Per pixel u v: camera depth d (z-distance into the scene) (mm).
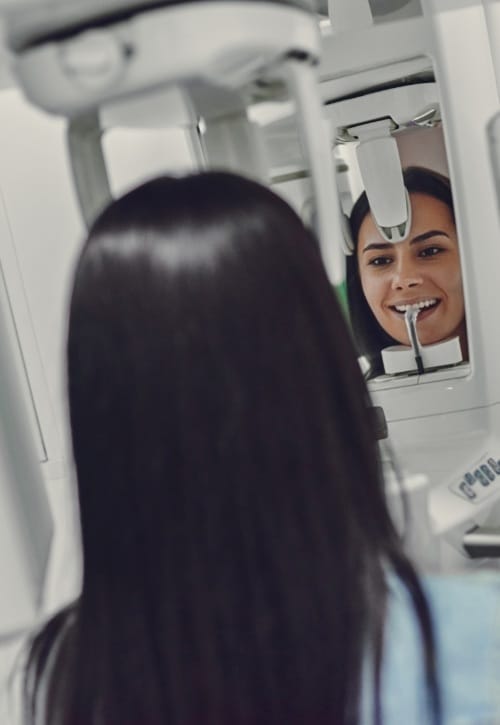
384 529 393
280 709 376
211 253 362
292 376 368
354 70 935
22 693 431
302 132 433
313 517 369
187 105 464
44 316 1005
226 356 363
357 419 388
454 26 931
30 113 968
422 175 970
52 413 1019
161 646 377
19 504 805
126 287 366
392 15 919
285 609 369
